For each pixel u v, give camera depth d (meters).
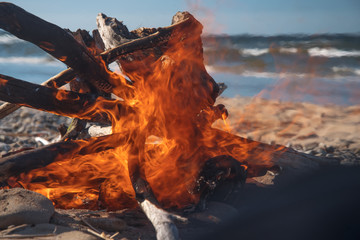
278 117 10.03
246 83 17.22
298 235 2.64
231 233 2.83
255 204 3.46
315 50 24.02
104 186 3.70
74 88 4.35
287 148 4.49
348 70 19.95
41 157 3.24
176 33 3.93
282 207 3.09
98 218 3.04
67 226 2.95
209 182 3.43
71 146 3.42
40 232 2.72
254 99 13.02
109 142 3.58
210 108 4.24
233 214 3.29
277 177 4.28
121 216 3.36
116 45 4.11
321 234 2.61
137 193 3.13
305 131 8.51
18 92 3.39
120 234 2.96
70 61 3.42
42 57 27.42
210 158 3.61
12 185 3.30
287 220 2.86
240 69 21.50
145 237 2.94
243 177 3.56
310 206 2.98
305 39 25.95
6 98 3.39
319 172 3.99
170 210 3.47
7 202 2.91
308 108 11.24
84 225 3.00
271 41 26.23
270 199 3.44
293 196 3.32
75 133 4.47
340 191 3.13
